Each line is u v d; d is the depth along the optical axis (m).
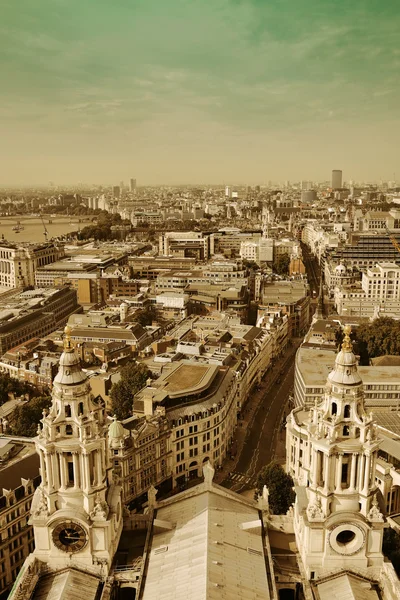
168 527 103.12
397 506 157.38
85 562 95.00
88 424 91.94
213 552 91.88
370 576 94.44
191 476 191.12
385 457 165.75
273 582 88.62
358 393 91.19
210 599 80.88
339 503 93.19
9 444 161.88
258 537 100.94
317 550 94.31
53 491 93.44
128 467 166.50
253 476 191.12
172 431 181.88
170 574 90.31
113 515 96.06
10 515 139.12
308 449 98.19
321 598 91.00
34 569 94.75
